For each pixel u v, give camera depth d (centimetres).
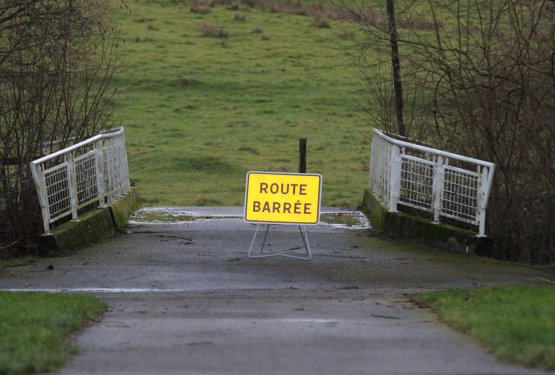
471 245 3481
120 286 2852
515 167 3456
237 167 7644
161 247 3681
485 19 3544
